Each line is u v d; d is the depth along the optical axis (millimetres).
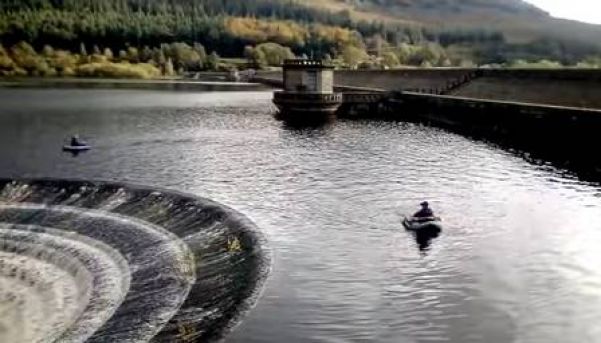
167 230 52312
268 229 50219
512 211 55219
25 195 62219
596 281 38438
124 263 49250
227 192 64438
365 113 146625
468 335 31625
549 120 90125
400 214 54844
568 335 31562
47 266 51250
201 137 105125
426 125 122812
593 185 65688
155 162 81625
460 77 154000
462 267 41062
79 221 56656
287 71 142000
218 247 46875
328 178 70875
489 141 99938
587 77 107750
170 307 39125
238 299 35906
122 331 37188
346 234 48781
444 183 67625
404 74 181750
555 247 45031
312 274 39625
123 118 132125
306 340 31125
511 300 35719
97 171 75875
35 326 41469
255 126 120938
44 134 105062
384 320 33281
